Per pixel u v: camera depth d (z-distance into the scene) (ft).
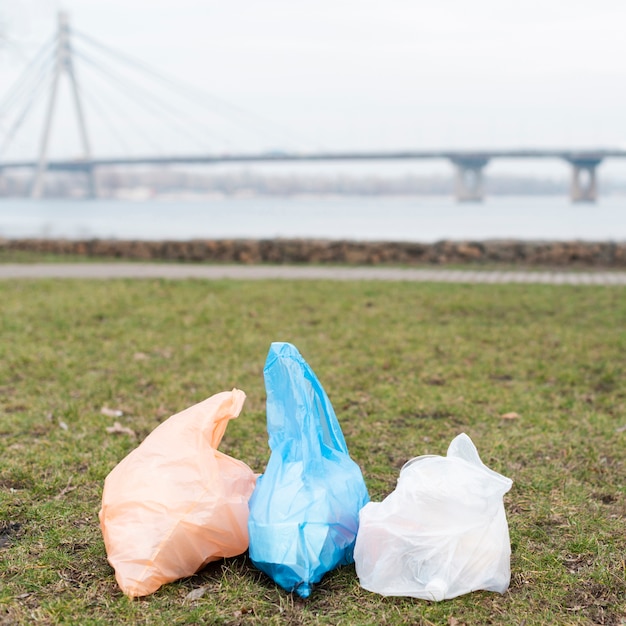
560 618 8.10
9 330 23.66
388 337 23.08
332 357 20.42
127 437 13.92
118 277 38.42
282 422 9.12
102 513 8.95
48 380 18.12
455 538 8.38
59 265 45.83
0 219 139.13
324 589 8.63
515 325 25.25
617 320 26.03
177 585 8.64
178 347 21.74
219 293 32.12
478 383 17.84
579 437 14.07
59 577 8.87
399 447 13.56
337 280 37.19
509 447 13.43
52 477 11.84
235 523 8.87
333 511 8.71
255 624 7.95
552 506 10.97
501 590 8.54
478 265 46.47
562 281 37.73
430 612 8.13
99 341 22.25
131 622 7.93
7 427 14.44
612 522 10.48
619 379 18.48
